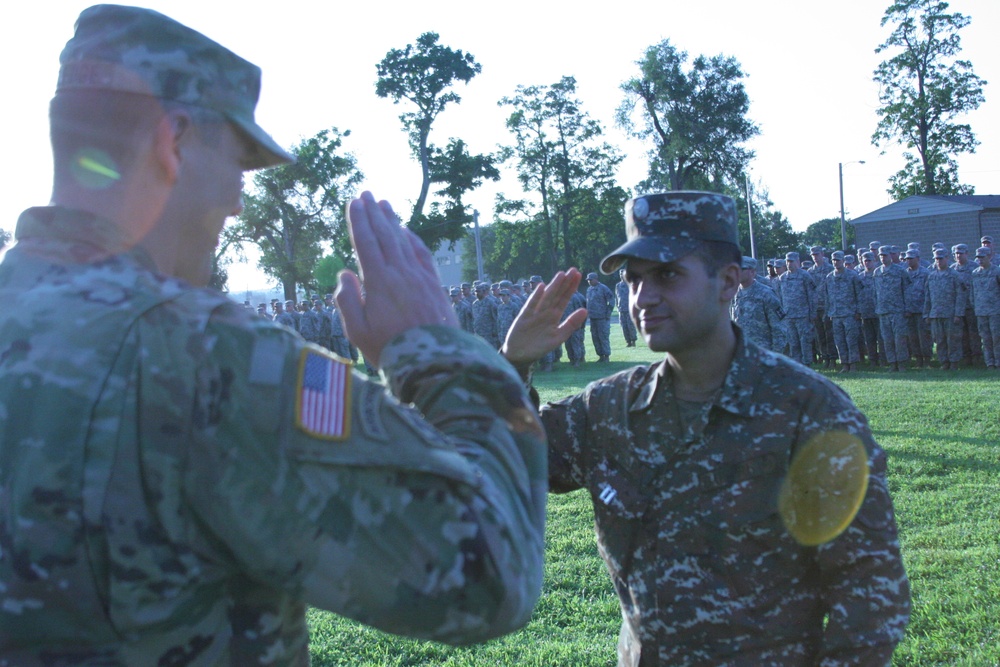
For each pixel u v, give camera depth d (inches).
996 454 322.3
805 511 83.1
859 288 653.9
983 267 598.9
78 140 45.9
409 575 40.5
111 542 40.1
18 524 40.1
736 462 84.7
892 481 297.6
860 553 81.6
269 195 1481.3
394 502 40.9
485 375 47.8
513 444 47.2
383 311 49.5
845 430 83.3
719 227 87.6
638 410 90.0
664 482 87.3
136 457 40.6
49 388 41.1
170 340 41.8
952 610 187.0
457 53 1621.6
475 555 41.2
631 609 89.6
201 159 47.8
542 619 194.2
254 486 40.1
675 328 86.1
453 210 1663.4
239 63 49.9
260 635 44.8
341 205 1504.7
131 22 46.6
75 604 40.2
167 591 41.1
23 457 40.6
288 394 41.1
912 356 658.2
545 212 2370.8
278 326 44.2
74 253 44.8
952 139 2015.3
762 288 495.8
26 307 43.4
